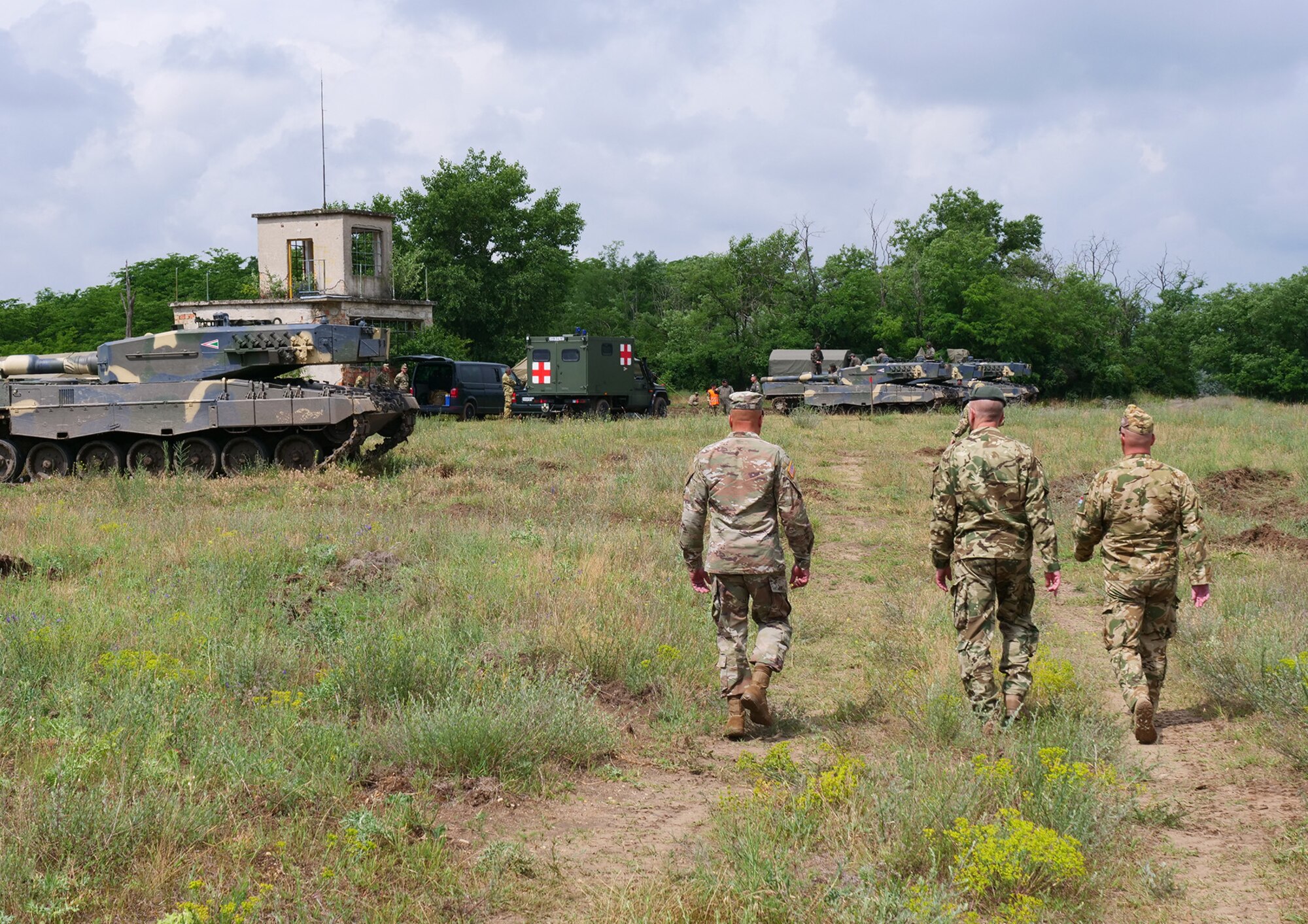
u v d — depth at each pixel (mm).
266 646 6793
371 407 17344
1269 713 5707
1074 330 54438
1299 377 59344
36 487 16297
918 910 3594
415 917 3709
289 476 16547
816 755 5605
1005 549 5836
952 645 7344
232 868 3941
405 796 4586
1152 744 5738
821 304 58312
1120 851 4242
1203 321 63344
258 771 4812
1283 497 15469
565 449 20516
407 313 42312
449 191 53469
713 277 58156
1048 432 23250
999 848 3867
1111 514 6055
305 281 39938
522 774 5203
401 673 6273
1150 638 6078
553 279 56281
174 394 17406
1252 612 8250
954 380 34750
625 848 4426
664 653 7168
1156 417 27328
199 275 58375
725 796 4824
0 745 4965
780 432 24250
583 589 8758
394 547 10500
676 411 39469
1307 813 4566
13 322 60312
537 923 3732
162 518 12203
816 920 3658
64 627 6980
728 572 6043
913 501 15102
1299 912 3689
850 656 7973
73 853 3898
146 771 4629
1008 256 67812
